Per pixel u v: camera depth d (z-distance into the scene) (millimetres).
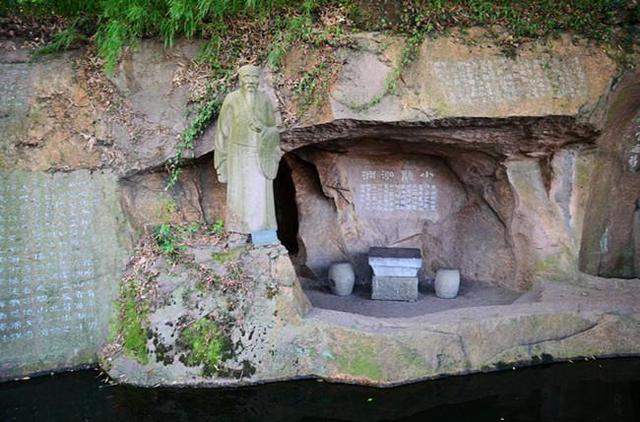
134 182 7215
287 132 7203
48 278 6316
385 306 7766
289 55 7094
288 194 9914
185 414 5496
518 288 7930
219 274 6242
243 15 7215
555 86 7027
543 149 7504
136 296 6266
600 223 7961
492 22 7227
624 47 7211
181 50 7219
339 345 5945
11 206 6336
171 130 7152
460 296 8148
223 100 7117
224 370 5875
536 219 7664
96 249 6523
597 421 5348
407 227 8883
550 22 7219
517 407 5645
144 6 6879
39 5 7180
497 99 6953
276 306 6082
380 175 8781
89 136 6820
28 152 6551
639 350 6496
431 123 7023
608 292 7230
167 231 6809
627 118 7512
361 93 6941
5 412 5465
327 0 7141
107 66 6859
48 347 6184
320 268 8820
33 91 6734
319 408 5648
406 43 6996
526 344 6359
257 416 5484
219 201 7898
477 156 7945
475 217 8664
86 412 5488
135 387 5855
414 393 5836
